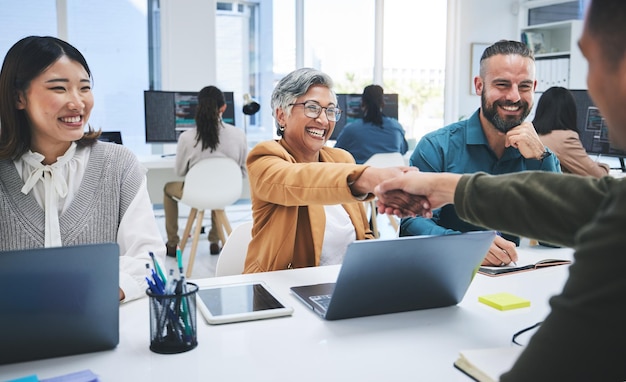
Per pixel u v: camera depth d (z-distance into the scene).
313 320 1.20
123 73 6.43
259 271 1.71
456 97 7.74
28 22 6.00
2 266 0.91
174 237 4.70
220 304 1.26
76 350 1.02
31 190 1.51
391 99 6.13
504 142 2.04
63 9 6.06
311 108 1.74
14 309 0.94
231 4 6.79
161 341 1.03
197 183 4.16
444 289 1.25
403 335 1.12
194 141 4.50
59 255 0.94
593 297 0.55
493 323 1.19
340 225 1.87
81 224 1.52
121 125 6.50
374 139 5.17
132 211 1.59
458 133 2.08
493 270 1.57
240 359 1.00
